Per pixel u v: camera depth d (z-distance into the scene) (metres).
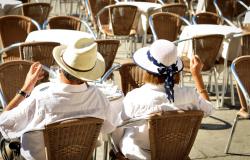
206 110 3.38
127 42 8.90
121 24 7.62
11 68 4.20
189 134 3.32
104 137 3.76
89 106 3.07
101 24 8.42
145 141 3.29
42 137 3.08
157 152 3.29
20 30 6.52
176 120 3.18
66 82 3.00
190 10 10.20
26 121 3.07
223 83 6.30
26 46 5.22
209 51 5.90
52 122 2.96
